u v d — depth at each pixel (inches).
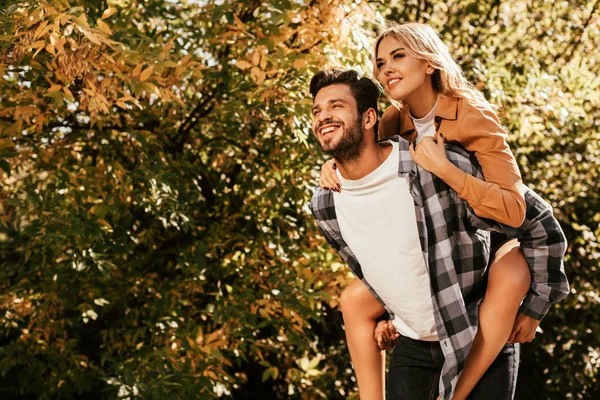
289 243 207.5
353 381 266.8
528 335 83.6
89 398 260.4
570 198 256.5
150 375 186.2
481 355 80.0
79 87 161.3
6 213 200.4
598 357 265.3
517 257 82.8
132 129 196.9
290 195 200.4
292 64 167.2
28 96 163.0
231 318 195.8
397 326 89.4
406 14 273.4
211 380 194.4
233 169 223.3
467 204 78.3
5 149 157.3
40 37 134.6
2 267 237.5
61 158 199.2
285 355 255.1
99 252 185.6
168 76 168.9
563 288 82.0
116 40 160.7
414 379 89.5
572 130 260.7
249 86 185.6
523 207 77.4
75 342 230.4
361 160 80.6
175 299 210.7
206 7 191.6
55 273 203.9
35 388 233.0
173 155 215.5
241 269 213.2
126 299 227.0
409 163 79.6
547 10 274.5
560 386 270.8
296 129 169.3
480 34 271.4
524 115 211.8
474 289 83.1
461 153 80.2
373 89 82.4
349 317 94.0
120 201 194.9
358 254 85.9
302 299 195.8
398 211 80.9
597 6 279.0
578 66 257.6
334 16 165.3
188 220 187.5
